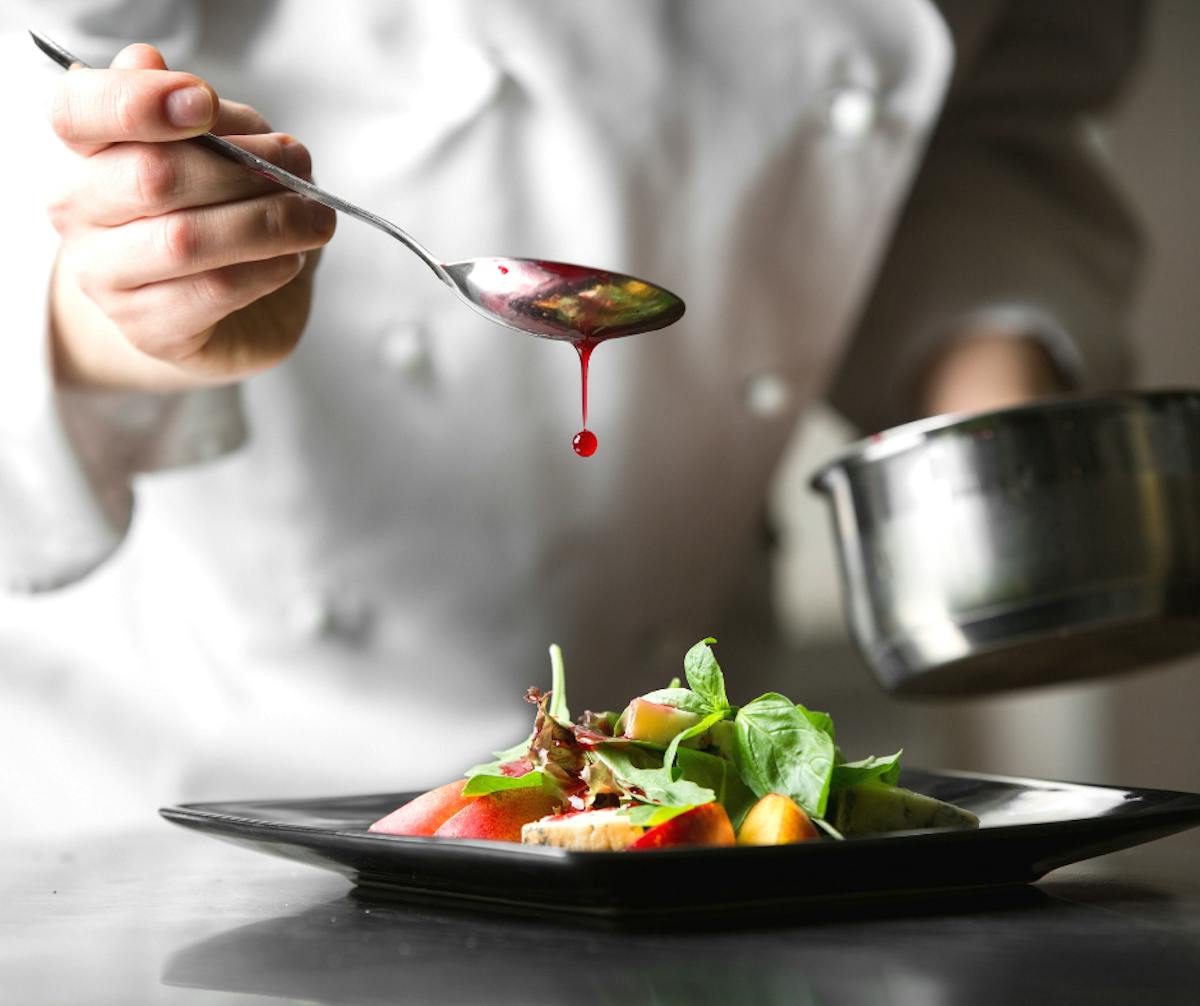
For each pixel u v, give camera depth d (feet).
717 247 3.56
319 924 2.08
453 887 2.11
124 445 3.02
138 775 3.52
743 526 3.80
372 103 3.38
